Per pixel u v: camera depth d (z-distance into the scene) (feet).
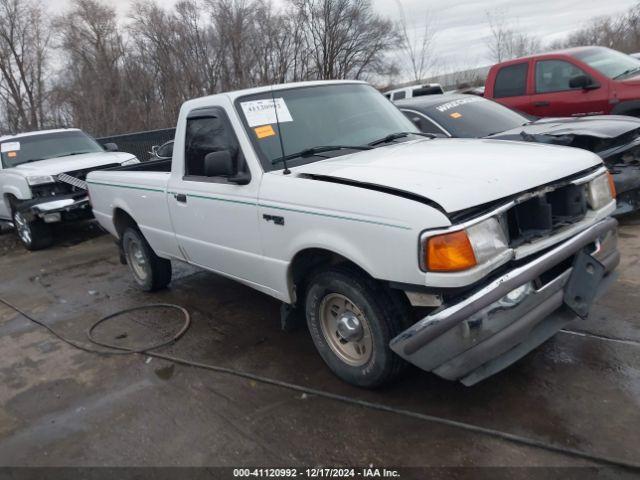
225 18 83.76
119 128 79.41
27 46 93.91
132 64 85.92
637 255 17.07
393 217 9.37
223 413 11.25
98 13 89.66
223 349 14.12
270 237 12.01
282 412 11.00
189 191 14.38
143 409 11.74
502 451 9.17
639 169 19.12
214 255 14.33
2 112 95.25
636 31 78.59
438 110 21.57
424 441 9.64
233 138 12.88
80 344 15.43
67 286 21.63
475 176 9.78
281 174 11.87
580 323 13.28
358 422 10.37
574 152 11.47
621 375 10.93
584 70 26.30
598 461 8.69
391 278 9.59
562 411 10.02
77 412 11.94
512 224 9.91
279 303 16.93
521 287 9.45
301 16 86.43
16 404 12.60
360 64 92.89
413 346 9.35
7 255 29.19
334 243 10.44
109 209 19.19
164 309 17.51
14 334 16.99
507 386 10.98
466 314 8.94
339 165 11.50
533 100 28.19
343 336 11.16
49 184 27.27
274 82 84.02
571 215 10.78
